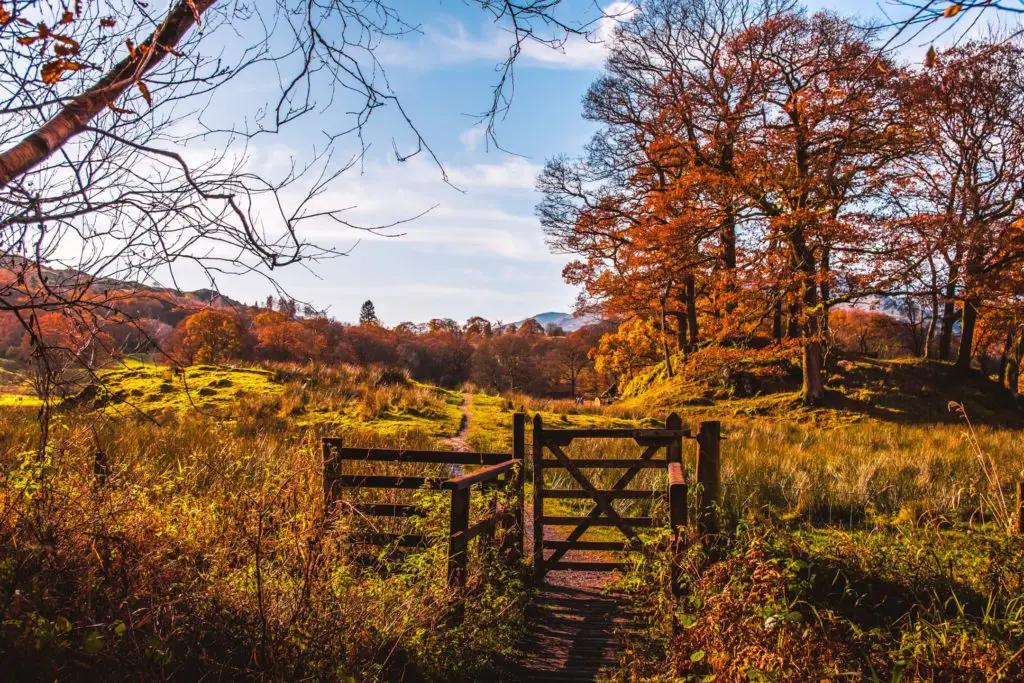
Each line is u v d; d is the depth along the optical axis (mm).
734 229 28297
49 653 3227
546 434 7211
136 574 3898
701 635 4383
